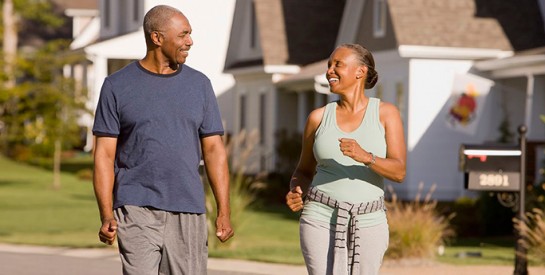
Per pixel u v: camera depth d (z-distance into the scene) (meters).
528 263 20.78
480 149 17.03
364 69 9.60
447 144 39.53
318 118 9.73
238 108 56.31
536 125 37.22
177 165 9.45
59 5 102.19
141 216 9.41
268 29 51.62
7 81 51.84
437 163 39.50
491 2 40.72
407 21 39.66
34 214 35.56
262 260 21.77
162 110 9.45
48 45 54.47
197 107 9.54
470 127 39.34
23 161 69.94
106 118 9.51
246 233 29.28
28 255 22.34
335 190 9.48
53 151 70.38
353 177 9.48
